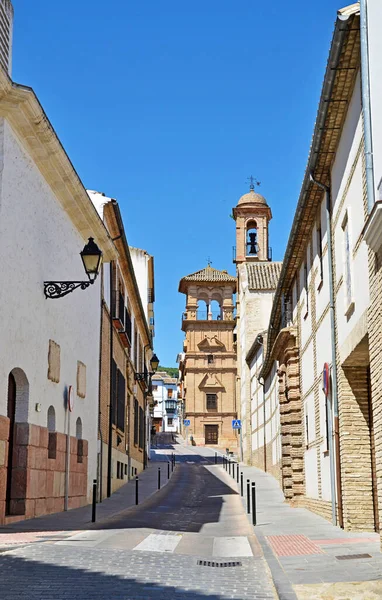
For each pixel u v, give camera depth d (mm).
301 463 22922
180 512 21000
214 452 72812
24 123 15086
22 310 15531
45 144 16219
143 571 9969
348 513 14914
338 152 15375
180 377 109125
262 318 55281
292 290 25500
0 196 14195
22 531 13594
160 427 134750
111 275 29906
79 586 8688
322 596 8094
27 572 9445
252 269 58188
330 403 17000
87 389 22594
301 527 16125
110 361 28438
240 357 63125
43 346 17156
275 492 29453
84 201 19969
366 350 13812
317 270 19078
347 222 14492
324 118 14633
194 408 85750
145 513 20000
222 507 22922
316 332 19453
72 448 20109
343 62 13031
